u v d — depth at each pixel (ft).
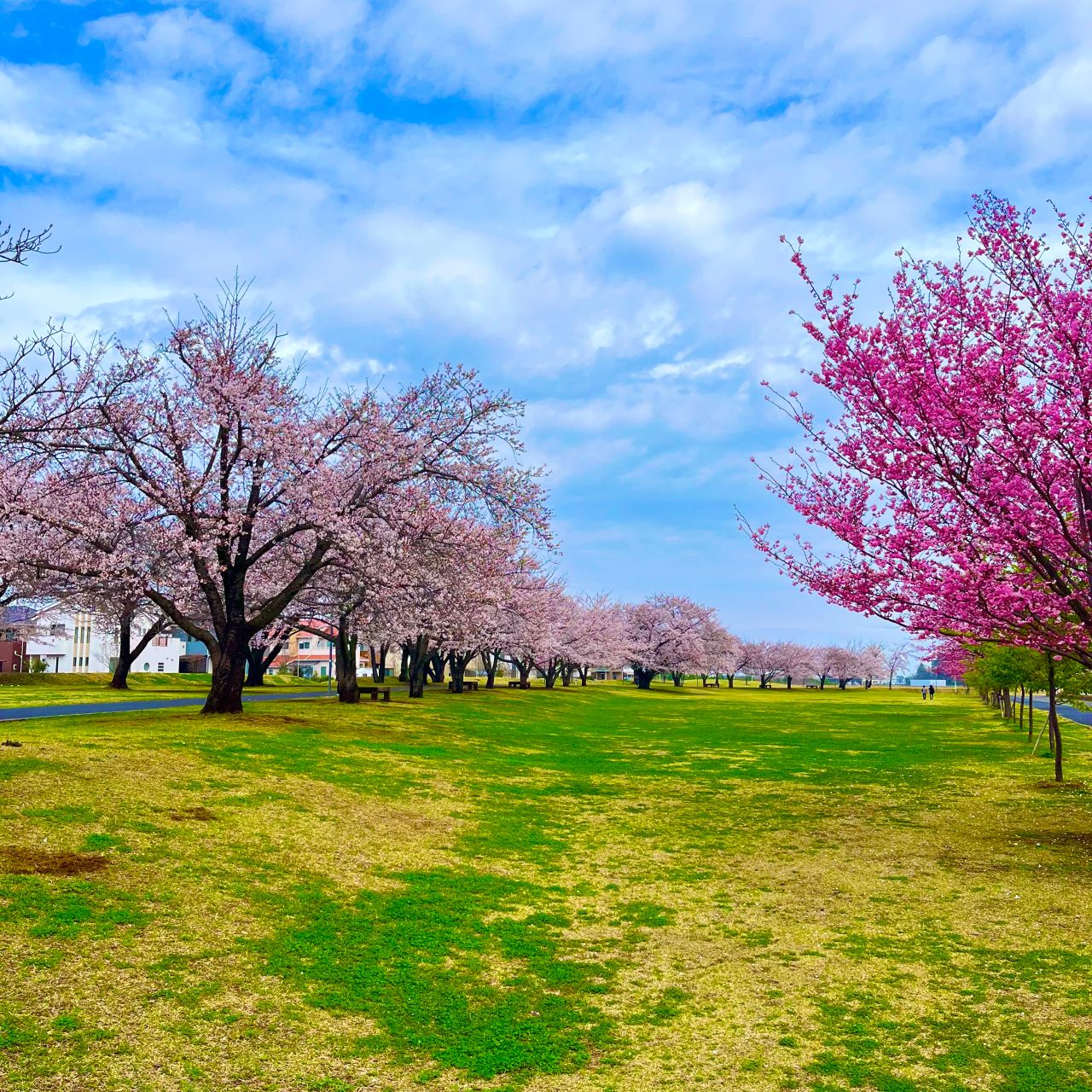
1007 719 152.56
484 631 154.61
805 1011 27.71
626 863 47.32
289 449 79.71
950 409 38.88
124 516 77.46
